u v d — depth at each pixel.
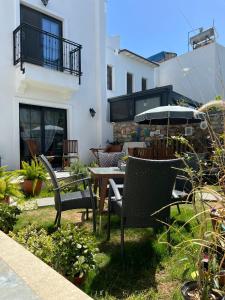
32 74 7.22
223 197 1.42
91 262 1.91
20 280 1.25
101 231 3.03
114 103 10.16
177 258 2.03
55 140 8.45
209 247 1.34
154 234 2.88
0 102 7.09
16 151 7.29
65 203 2.99
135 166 2.28
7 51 7.27
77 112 9.01
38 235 2.30
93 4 9.66
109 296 1.78
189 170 1.80
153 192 2.40
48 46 8.20
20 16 7.70
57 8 8.49
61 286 1.20
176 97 9.18
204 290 1.33
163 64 12.87
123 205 2.37
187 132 7.76
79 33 9.16
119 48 11.70
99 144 9.62
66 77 8.06
